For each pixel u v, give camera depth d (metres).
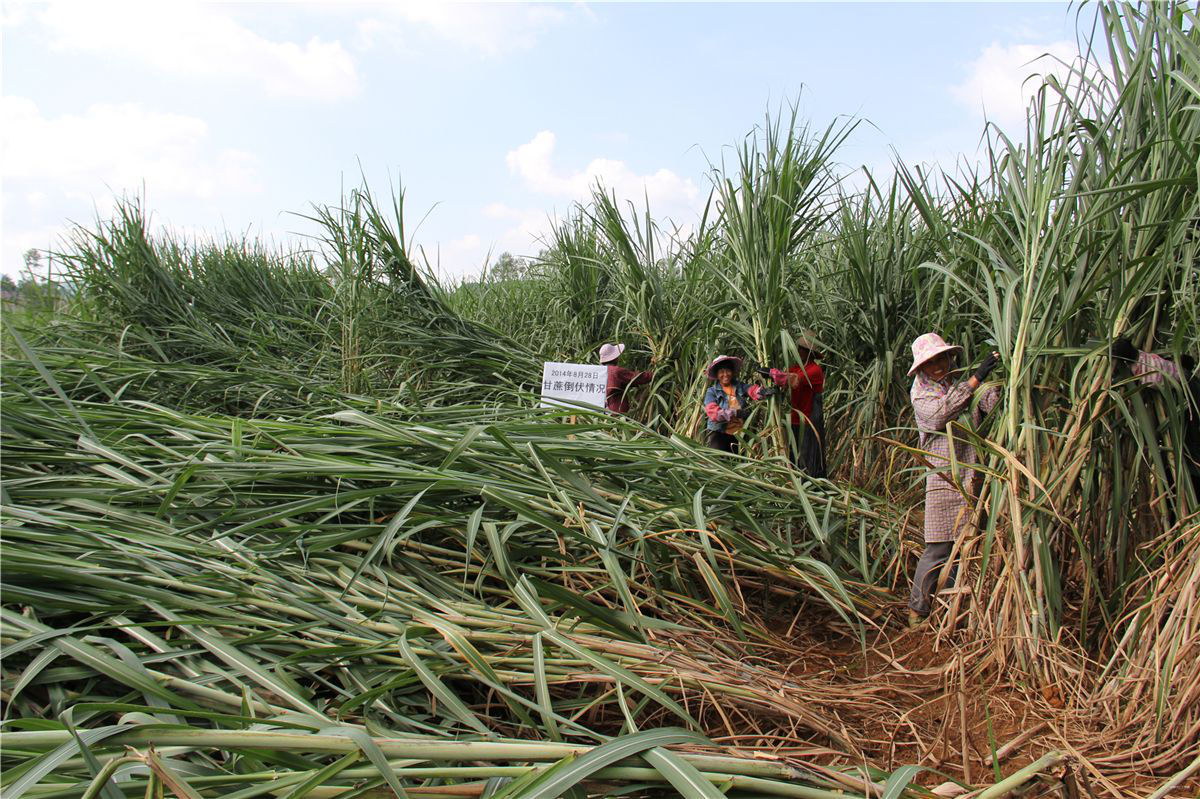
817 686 3.25
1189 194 3.12
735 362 6.29
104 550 2.86
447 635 2.69
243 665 2.45
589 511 3.95
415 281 8.92
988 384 3.76
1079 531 3.62
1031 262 3.38
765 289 6.08
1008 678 3.36
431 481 3.53
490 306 11.74
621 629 3.22
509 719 2.76
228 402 6.72
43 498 3.35
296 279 11.51
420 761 2.02
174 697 2.22
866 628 4.09
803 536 4.91
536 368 8.68
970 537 3.61
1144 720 2.86
